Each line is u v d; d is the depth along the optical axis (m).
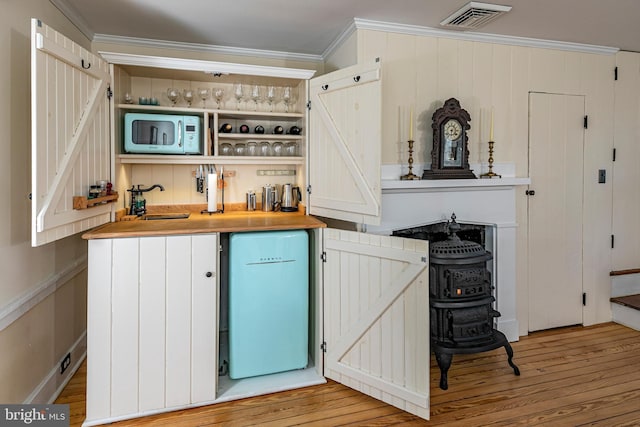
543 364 2.65
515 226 2.99
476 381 2.43
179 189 3.05
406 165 2.70
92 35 2.76
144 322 2.07
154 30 2.72
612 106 3.29
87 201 1.95
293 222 2.46
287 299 2.43
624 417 2.04
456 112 2.68
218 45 3.03
